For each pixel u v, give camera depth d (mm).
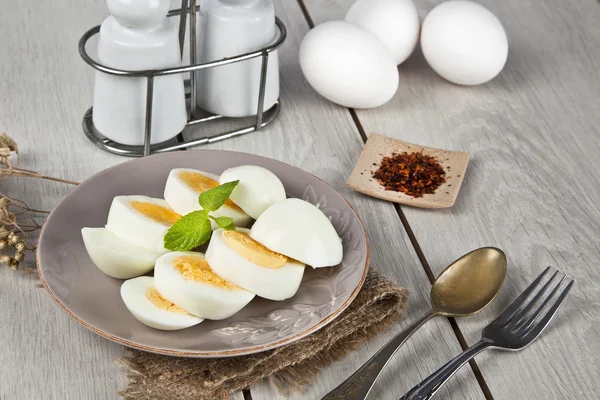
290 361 647
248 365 640
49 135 796
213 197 679
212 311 647
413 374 661
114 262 665
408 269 720
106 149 785
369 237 740
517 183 793
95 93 766
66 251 680
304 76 872
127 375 642
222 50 792
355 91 819
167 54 749
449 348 675
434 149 798
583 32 958
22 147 783
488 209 769
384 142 800
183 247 665
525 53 925
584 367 671
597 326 693
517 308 690
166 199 705
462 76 862
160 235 677
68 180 760
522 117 855
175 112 774
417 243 739
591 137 842
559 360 673
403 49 870
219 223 674
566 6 992
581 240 750
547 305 701
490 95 876
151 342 634
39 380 645
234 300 649
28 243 711
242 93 806
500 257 701
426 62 908
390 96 831
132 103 758
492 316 693
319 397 648
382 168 780
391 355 648
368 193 761
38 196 745
